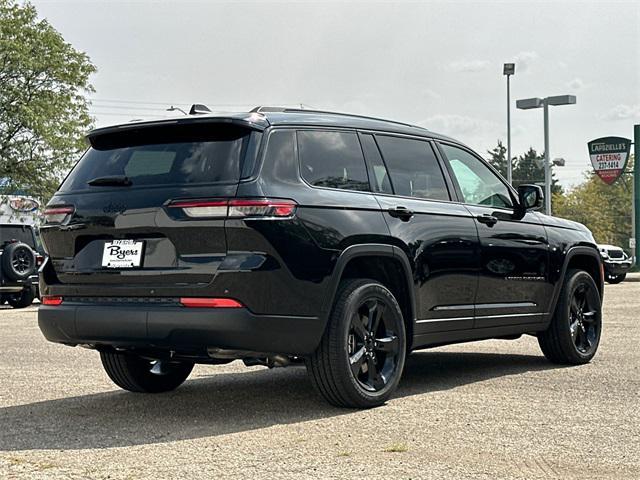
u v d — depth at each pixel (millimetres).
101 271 5785
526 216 7820
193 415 5996
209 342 5445
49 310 6016
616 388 6852
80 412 6168
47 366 8656
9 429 5594
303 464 4559
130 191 5754
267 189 5562
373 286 6094
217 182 5539
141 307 5598
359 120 6570
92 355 9594
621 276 27891
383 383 6180
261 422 5688
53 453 4910
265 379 7652
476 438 5129
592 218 87625
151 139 5973
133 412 6148
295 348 5668
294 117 6055
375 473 4367
